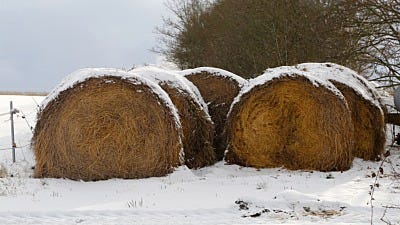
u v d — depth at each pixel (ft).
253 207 24.04
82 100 33.65
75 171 33.50
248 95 37.47
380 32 52.80
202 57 96.17
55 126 33.68
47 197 27.25
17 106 79.20
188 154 38.06
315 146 36.47
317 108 36.29
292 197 24.75
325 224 21.34
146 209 23.90
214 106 43.06
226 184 30.45
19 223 22.07
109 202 25.84
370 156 39.42
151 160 33.86
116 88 33.76
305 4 66.03
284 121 37.17
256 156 37.76
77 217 22.97
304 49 63.93
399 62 53.62
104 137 33.68
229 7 83.76
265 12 70.54
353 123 39.29
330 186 29.37
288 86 36.60
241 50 75.31
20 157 43.19
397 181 30.71
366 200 25.26
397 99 44.16
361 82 42.65
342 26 54.75
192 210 23.63
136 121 33.88
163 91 34.68
